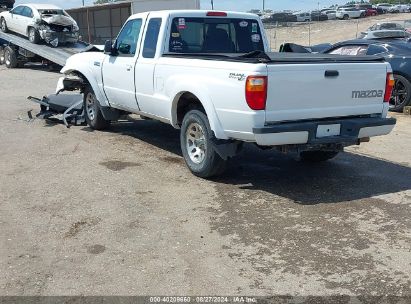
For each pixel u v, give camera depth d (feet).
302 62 18.93
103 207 18.44
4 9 83.56
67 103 33.65
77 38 69.46
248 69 18.04
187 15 23.63
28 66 76.69
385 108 21.06
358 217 17.51
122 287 13.03
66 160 24.58
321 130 19.34
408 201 19.08
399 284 13.10
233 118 18.90
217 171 21.01
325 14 202.28
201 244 15.46
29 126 32.55
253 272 13.76
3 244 15.52
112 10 122.52
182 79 21.21
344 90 19.74
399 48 37.19
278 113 18.45
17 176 22.09
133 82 24.95
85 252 14.97
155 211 18.06
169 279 13.41
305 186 20.85
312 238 15.84
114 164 23.85
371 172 22.95
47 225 16.90
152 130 31.37
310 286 13.02
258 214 17.76
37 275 13.66
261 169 23.31
